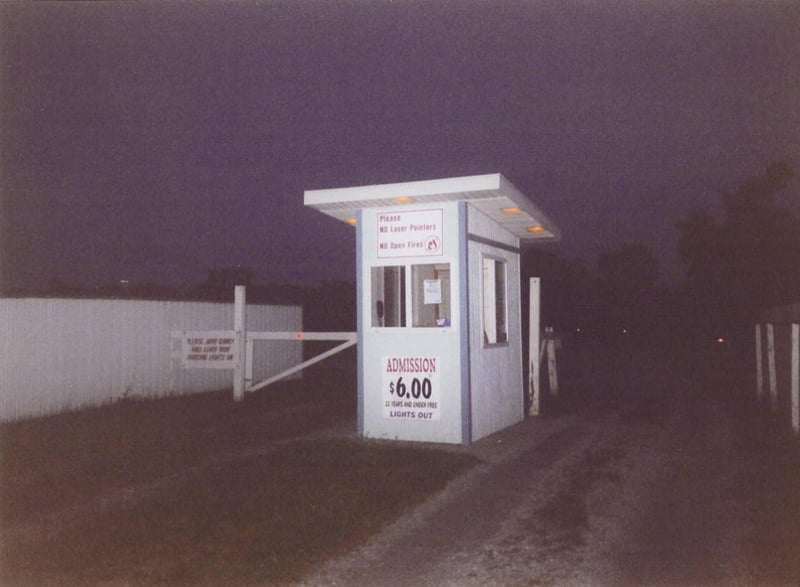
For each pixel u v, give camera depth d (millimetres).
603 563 6152
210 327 18719
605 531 7004
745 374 23750
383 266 11836
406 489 8430
